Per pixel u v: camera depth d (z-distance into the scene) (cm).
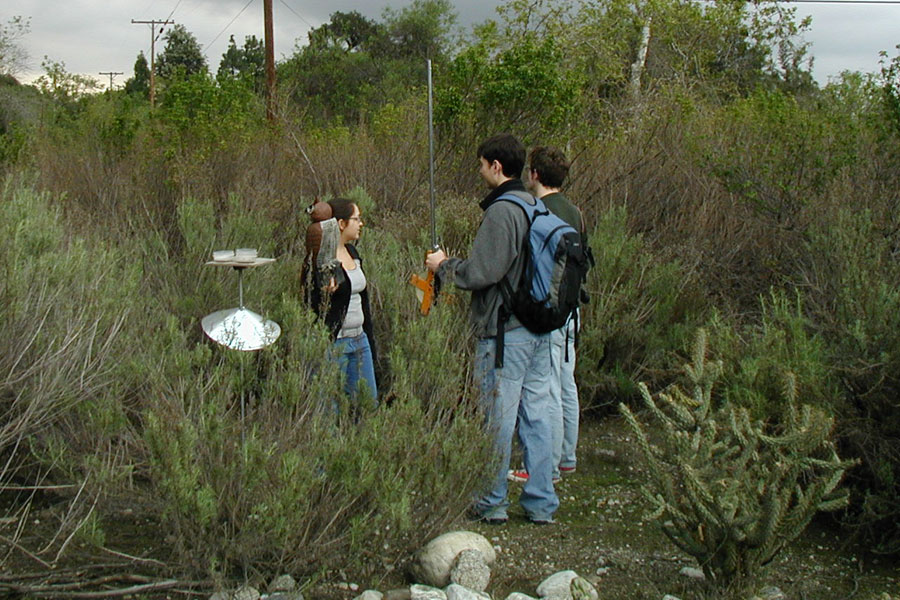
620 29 1569
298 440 372
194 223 631
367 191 852
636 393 649
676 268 702
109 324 452
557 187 488
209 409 356
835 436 460
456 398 426
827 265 645
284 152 914
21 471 434
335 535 367
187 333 475
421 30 4341
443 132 899
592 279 663
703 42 1719
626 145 919
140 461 407
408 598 363
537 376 449
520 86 864
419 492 389
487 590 383
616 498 498
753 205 823
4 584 351
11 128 1000
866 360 473
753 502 376
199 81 945
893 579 412
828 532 461
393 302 568
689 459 371
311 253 473
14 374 408
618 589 392
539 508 455
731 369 521
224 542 345
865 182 778
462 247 678
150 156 873
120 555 359
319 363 420
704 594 383
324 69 3400
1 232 458
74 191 812
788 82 1573
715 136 895
